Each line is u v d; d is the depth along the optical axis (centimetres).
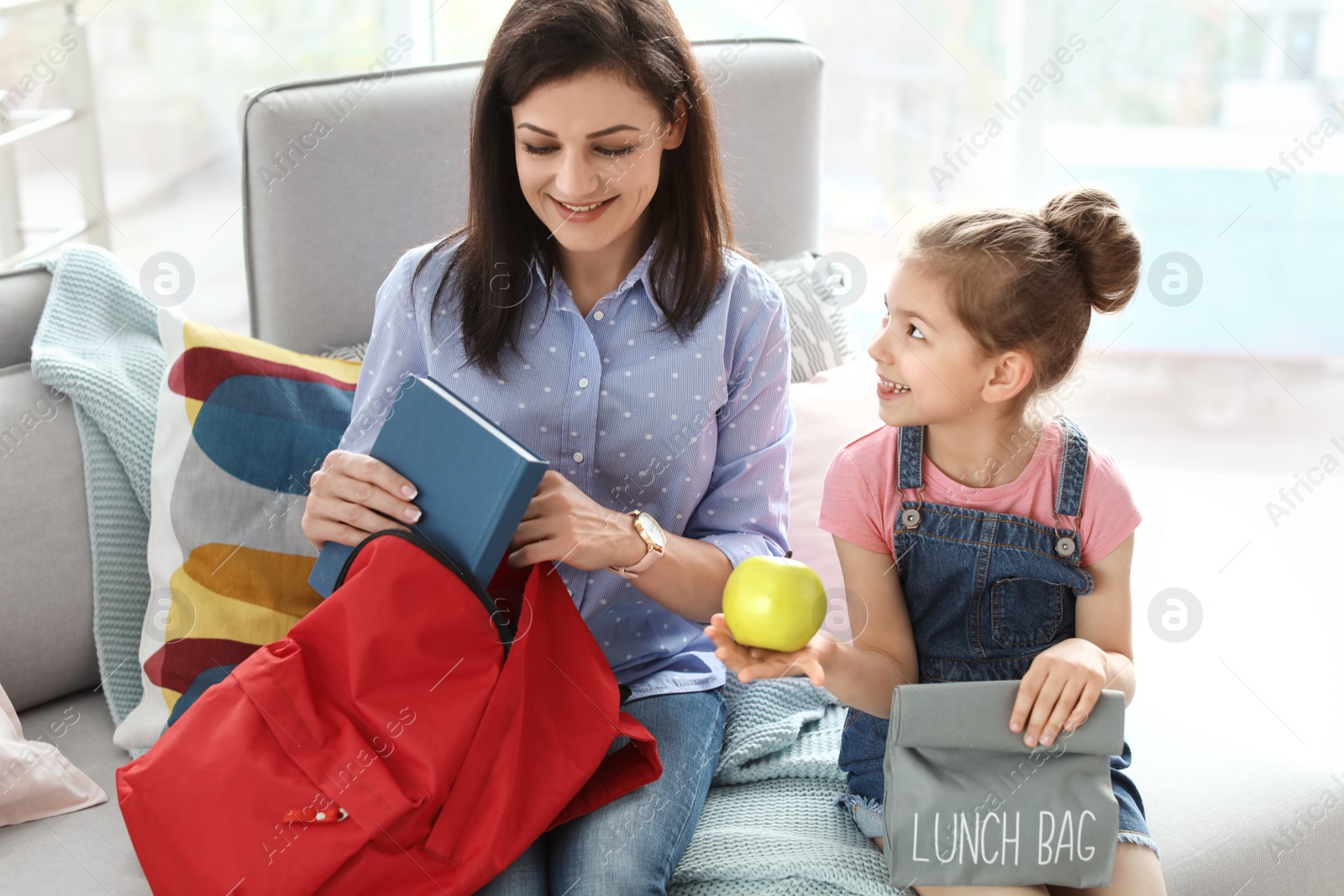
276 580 121
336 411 130
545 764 96
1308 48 278
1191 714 138
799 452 142
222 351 127
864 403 149
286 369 130
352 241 148
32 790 107
